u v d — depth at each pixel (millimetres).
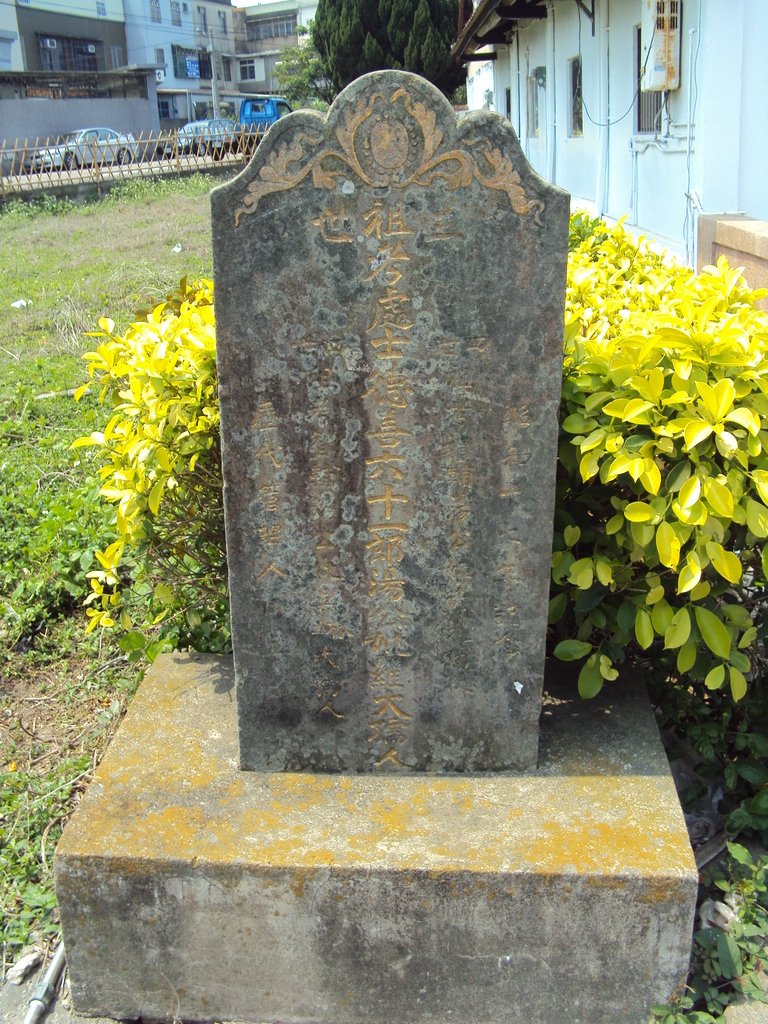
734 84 5738
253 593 2387
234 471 2301
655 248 6797
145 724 2668
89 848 2230
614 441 2318
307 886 2197
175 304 3830
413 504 2314
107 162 21312
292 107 35406
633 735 2590
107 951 2301
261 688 2449
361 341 2201
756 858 2617
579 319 2906
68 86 31609
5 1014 2357
